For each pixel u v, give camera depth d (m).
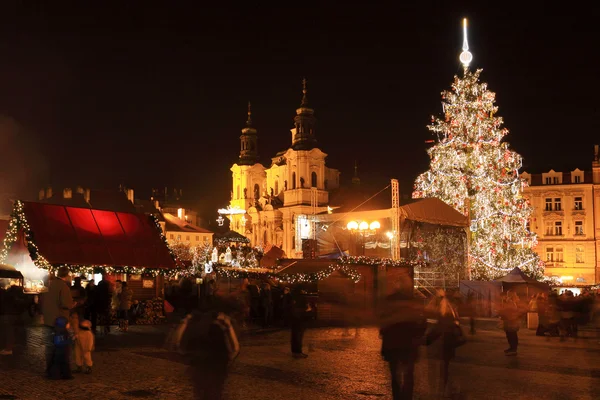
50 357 13.53
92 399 11.36
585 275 83.56
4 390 11.96
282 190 108.62
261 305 29.28
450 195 51.84
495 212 51.84
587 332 29.84
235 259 59.59
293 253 100.75
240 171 115.44
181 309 34.72
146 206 106.94
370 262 31.73
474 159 52.19
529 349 21.02
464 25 54.56
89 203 93.12
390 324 10.80
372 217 42.03
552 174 86.88
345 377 14.13
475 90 52.47
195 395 9.17
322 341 22.08
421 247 44.47
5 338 16.55
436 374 14.77
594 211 84.25
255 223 109.88
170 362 15.90
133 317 27.00
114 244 27.95
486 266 51.41
